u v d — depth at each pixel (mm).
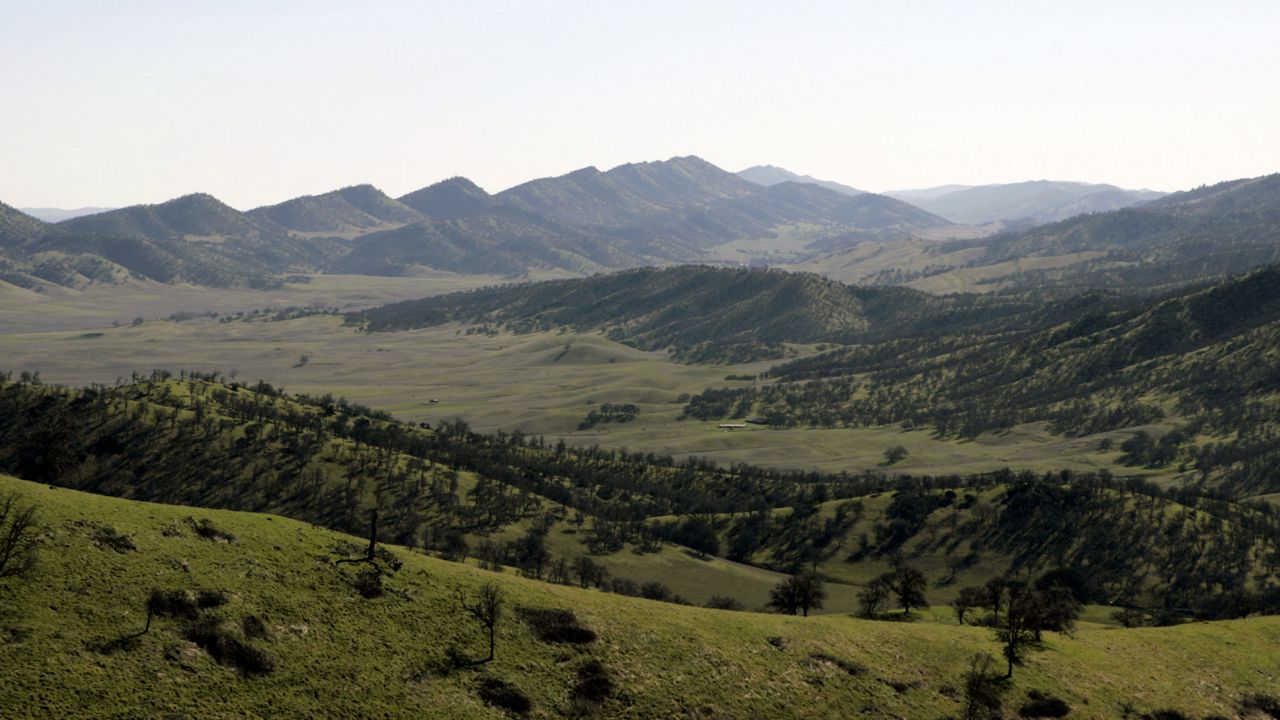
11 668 81812
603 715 100375
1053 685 121688
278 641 97625
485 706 97562
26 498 107188
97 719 79875
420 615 109812
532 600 118875
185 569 103750
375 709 92438
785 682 113000
